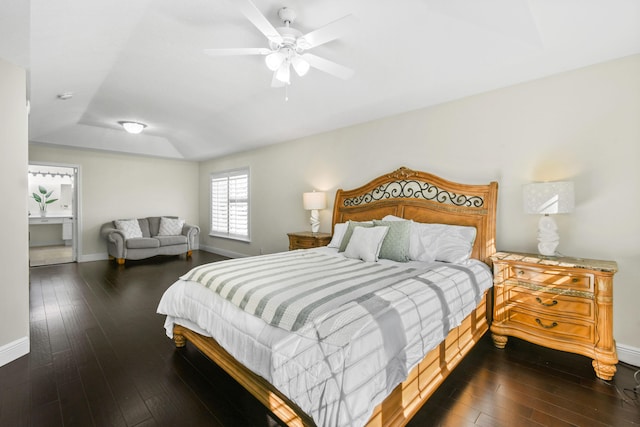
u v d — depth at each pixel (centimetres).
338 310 142
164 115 442
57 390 186
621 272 223
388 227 286
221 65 288
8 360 217
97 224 603
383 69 269
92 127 510
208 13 210
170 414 166
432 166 327
